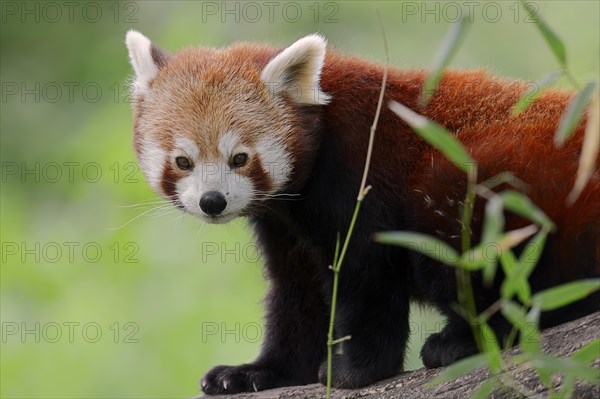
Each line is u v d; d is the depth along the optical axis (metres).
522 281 6.12
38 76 21.06
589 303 8.24
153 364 15.45
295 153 9.67
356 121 9.57
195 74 10.01
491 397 7.23
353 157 9.51
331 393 9.11
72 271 16.64
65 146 19.30
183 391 15.17
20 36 21.28
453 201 8.86
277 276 10.71
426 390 8.10
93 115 19.39
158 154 9.82
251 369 10.44
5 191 19.25
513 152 8.76
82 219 17.33
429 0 19.22
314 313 10.58
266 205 9.99
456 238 8.85
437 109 9.68
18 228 17.80
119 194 17.11
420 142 9.55
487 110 9.59
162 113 9.85
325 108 9.76
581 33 16.92
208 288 16.11
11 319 16.17
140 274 16.39
